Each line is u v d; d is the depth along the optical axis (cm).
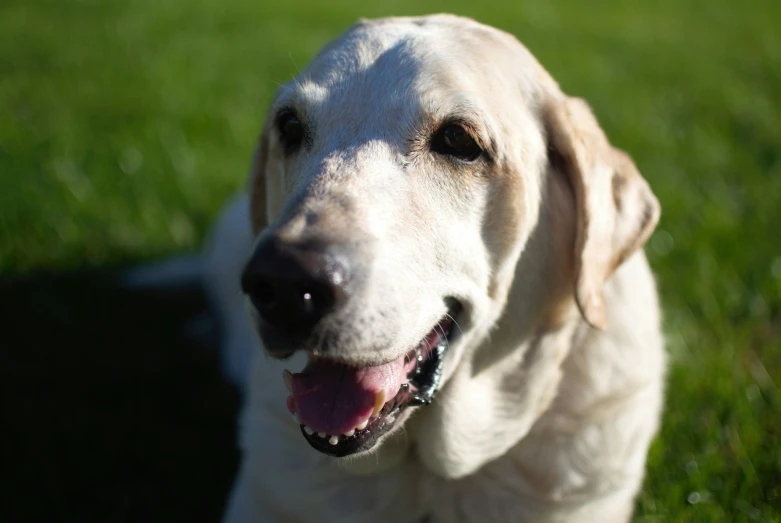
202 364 78
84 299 82
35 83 130
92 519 63
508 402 58
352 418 51
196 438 70
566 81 154
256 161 62
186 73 140
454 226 53
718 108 141
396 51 56
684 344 75
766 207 97
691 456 65
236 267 75
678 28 224
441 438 56
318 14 204
